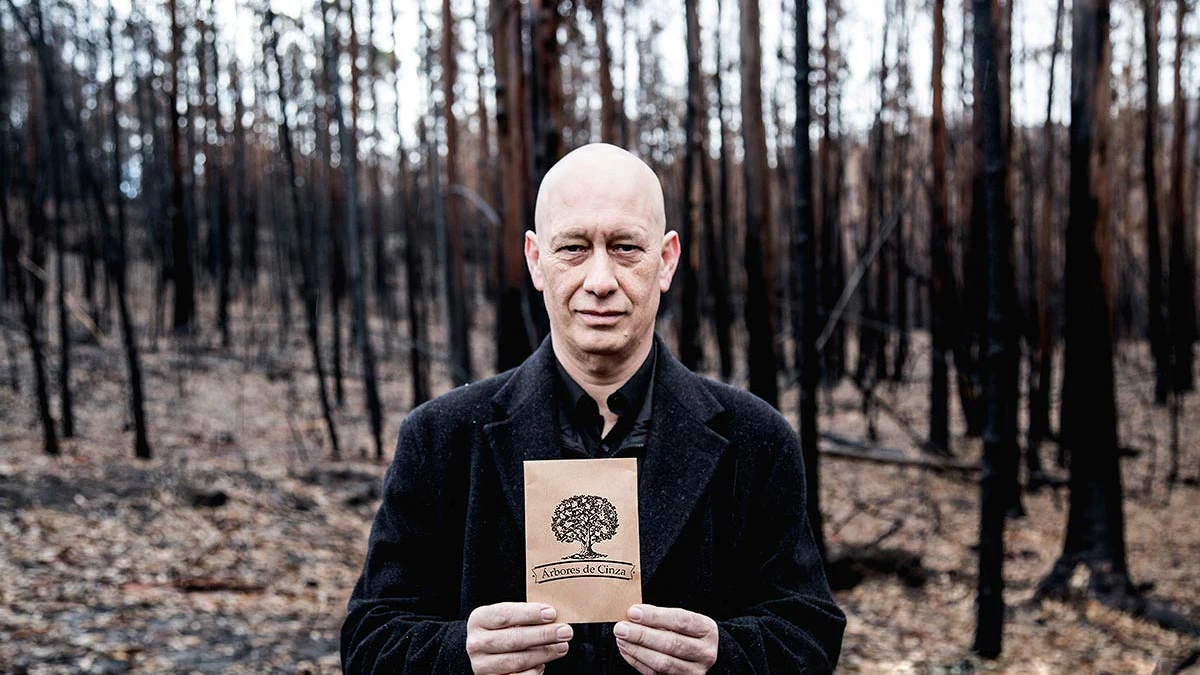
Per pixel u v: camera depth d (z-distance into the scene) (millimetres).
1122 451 12234
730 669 1296
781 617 1444
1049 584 6645
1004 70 9523
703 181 13273
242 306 22719
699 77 12945
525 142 7617
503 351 7938
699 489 1415
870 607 6500
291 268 22219
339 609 5918
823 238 11266
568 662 1380
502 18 7609
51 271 19391
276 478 9258
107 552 6316
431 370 18328
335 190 17922
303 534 7641
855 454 10812
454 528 1483
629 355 1428
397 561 1500
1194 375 17562
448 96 11242
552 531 1295
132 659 4547
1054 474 10938
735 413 1525
